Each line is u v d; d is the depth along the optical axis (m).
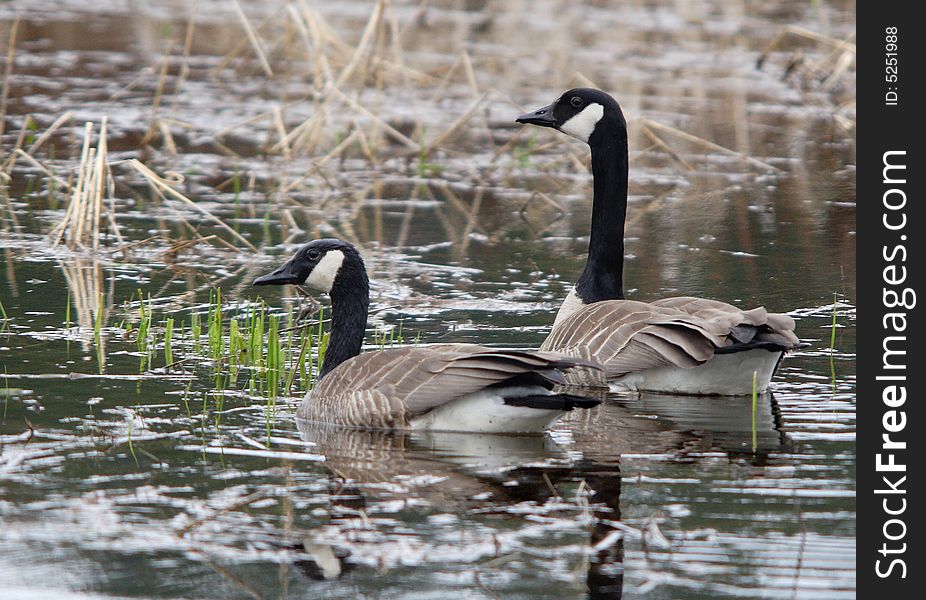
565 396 11.44
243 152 26.92
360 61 29.77
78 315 15.98
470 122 29.73
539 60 34.59
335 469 10.70
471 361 11.62
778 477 10.54
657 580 8.66
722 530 9.42
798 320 16.16
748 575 8.72
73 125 28.19
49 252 19.31
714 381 13.15
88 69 33.78
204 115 29.61
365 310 13.40
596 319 13.72
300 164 26.19
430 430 11.80
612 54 35.56
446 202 23.70
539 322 16.16
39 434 11.45
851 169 26.44
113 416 12.04
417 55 33.91
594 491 10.23
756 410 12.55
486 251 20.22
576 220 22.59
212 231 20.95
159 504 9.88
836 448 11.32
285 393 13.17
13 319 15.66
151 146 26.98
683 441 11.55
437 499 10.06
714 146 26.12
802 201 23.73
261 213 22.38
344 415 11.95
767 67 34.56
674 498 10.05
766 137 29.23
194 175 25.00
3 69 33.22
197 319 14.95
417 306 16.92
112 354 14.27
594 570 8.83
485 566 8.89
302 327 15.78
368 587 8.62
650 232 21.42
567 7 41.22
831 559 8.96
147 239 19.59
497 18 39.56
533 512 9.79
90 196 19.77
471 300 17.28
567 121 15.78
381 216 22.45
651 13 41.19
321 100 26.89
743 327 12.51
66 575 8.72
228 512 9.74
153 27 39.00
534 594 8.52
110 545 9.16
